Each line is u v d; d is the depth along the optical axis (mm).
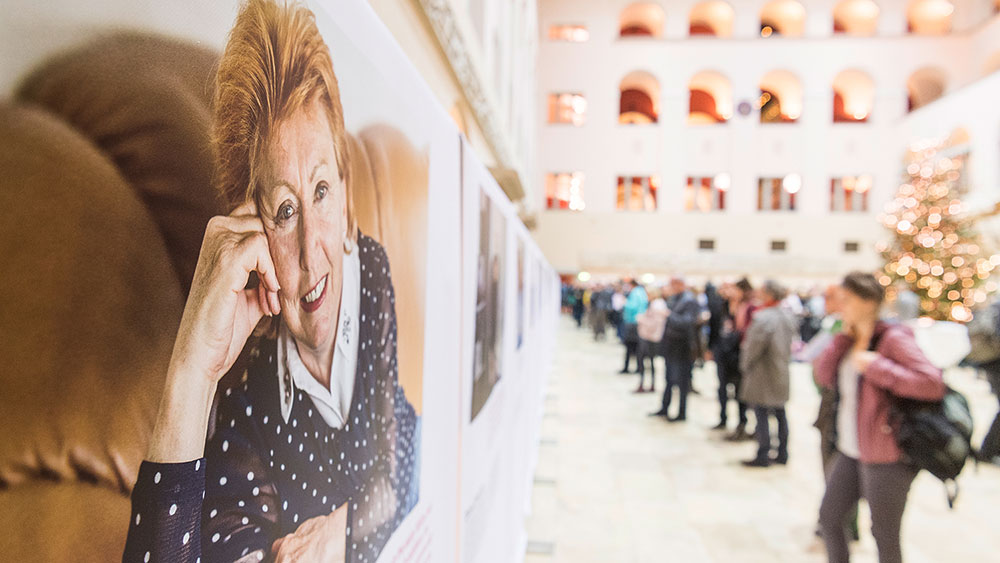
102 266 255
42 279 224
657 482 4168
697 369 9898
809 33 20938
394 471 709
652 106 26391
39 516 230
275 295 410
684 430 5648
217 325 341
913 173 13555
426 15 2303
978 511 3723
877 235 20188
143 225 279
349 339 548
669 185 20969
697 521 3494
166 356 300
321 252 475
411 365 768
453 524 1068
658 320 7055
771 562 2990
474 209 1221
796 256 20359
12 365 214
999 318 4398
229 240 350
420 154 779
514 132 7699
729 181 20750
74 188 238
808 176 20500
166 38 292
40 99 222
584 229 21266
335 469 527
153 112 283
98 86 250
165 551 303
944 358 9859
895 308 2857
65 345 237
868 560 2994
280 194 409
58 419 236
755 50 20719
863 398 2055
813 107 20547
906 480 1959
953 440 1878
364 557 612
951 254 12492
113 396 265
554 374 9133
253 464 389
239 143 358
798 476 4320
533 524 3402
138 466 283
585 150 21312
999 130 15539
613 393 7566
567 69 21391
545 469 4434
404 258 721
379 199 620
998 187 15344
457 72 3014
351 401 561
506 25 6430
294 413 446
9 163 209
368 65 576
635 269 20922
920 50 20234
